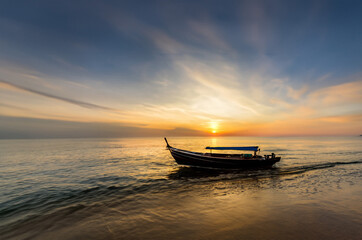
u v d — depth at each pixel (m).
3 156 40.34
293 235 6.25
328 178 15.66
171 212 8.77
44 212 9.48
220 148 22.70
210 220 7.68
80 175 19.08
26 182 16.34
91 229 7.26
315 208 8.70
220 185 14.22
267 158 21.66
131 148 69.06
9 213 9.48
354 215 7.84
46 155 42.03
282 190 12.18
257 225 7.07
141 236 6.55
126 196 11.88
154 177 17.75
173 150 23.05
